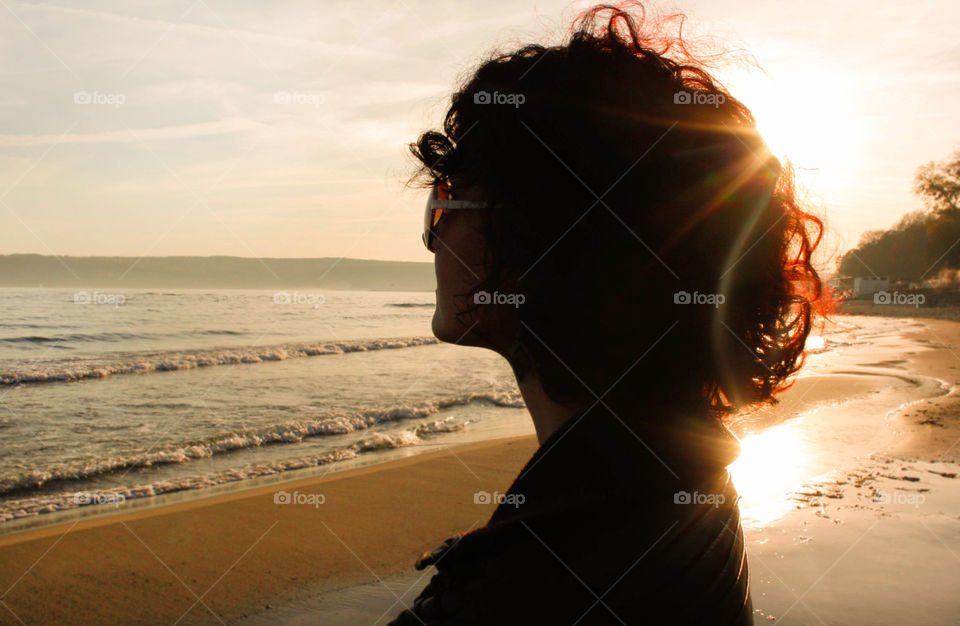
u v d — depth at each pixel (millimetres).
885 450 8047
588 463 524
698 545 532
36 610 4438
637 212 561
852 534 5168
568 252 559
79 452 9031
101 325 31188
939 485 6527
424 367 19406
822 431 9125
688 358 567
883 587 4254
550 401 601
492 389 14828
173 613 4395
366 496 6832
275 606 4488
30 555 5328
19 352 23094
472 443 9703
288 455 9117
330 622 4277
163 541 5617
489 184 581
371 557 5285
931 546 4930
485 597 491
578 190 560
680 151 578
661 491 530
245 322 37125
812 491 6285
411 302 65312
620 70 592
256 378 16984
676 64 641
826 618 3861
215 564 5160
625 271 557
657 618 490
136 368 18406
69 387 15383
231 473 8141
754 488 6383
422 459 8430
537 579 487
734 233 593
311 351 23547
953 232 67438
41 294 52156
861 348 25656
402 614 541
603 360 558
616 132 568
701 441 575
